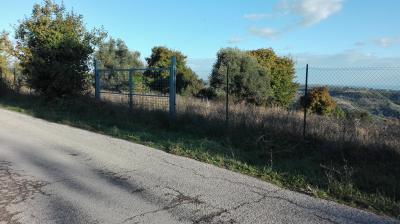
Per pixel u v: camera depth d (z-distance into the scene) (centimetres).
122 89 1644
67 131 1123
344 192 566
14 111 1641
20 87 2309
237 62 2681
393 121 965
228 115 1147
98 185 596
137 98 1434
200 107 1327
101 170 686
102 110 1459
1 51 2620
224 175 659
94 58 1844
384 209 508
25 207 497
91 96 1700
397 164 722
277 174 661
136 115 1326
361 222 462
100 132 1111
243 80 2614
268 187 595
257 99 2655
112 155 806
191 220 461
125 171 679
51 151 844
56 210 488
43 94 1828
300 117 1110
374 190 599
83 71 1791
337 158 780
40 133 1083
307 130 927
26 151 841
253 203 521
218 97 2302
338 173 655
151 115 1279
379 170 703
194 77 3197
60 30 1828
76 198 534
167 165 723
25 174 654
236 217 471
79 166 713
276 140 920
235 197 545
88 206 504
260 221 459
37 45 1794
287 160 789
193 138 1012
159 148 881
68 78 1705
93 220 458
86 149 867
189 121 1181
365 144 800
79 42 1797
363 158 764
